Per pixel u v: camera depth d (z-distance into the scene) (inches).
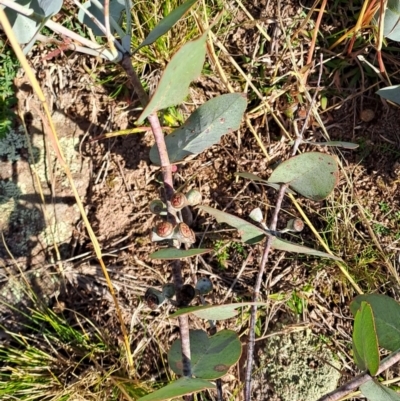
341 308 20.4
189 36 19.7
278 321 20.3
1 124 19.7
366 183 20.3
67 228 20.3
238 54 20.4
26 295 20.0
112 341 20.2
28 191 20.0
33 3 13.6
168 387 13.0
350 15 20.1
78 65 20.0
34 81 12.1
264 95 20.4
